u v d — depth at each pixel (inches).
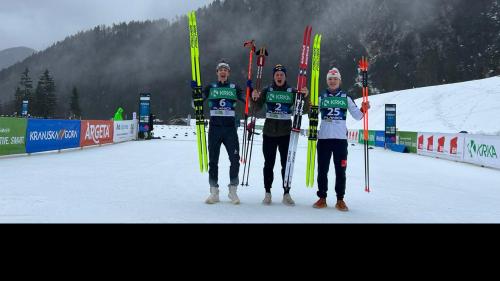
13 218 136.4
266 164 178.1
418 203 199.8
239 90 181.9
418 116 1558.8
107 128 659.4
